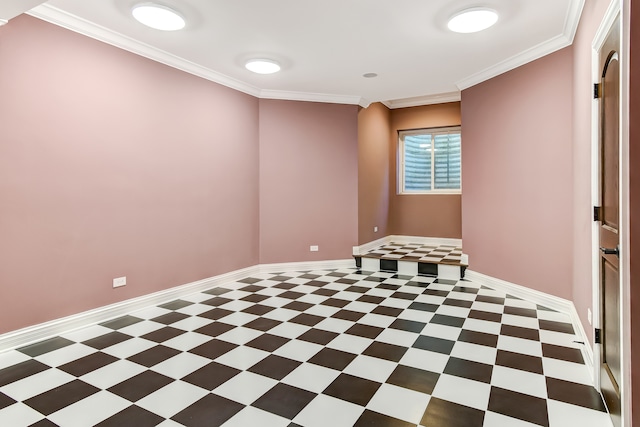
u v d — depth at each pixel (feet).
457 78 15.87
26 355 8.98
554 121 12.10
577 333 10.11
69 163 10.49
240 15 10.35
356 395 7.18
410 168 24.34
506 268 14.23
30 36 9.60
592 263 7.61
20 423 6.36
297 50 12.84
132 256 12.21
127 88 11.96
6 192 9.24
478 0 9.62
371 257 18.58
